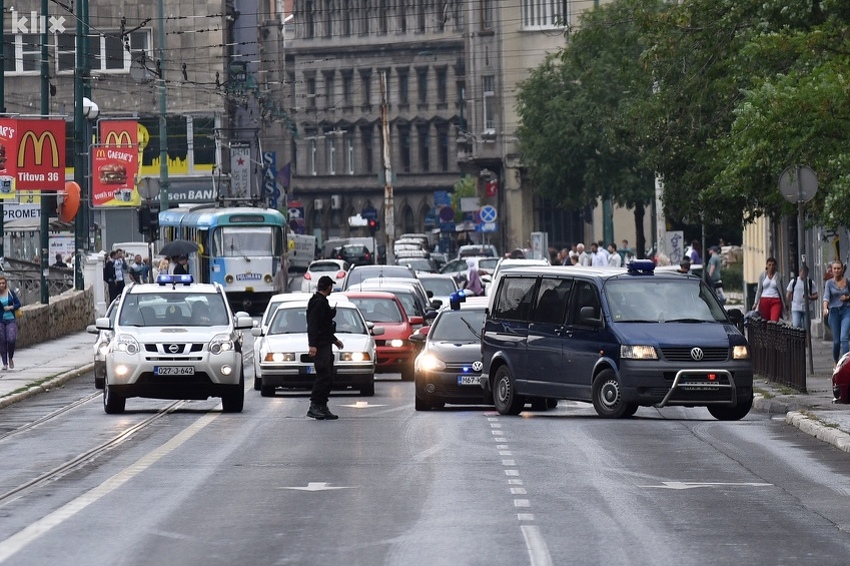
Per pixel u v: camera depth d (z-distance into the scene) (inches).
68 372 3772.1
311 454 2020.2
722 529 1381.6
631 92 4534.9
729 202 3944.4
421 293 4414.4
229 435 2304.4
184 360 2714.1
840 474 1793.8
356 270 5177.2
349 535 1348.4
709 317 2583.7
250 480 1743.4
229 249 6668.3
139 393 2723.9
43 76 5339.6
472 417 2637.8
